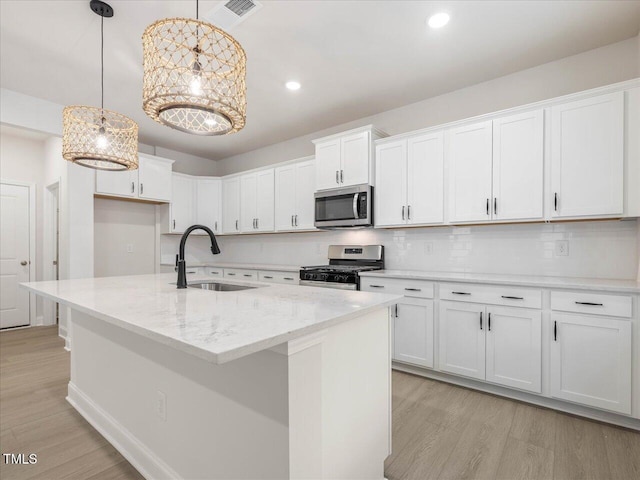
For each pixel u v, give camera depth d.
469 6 2.02
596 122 2.20
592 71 2.49
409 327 2.74
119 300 1.50
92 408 2.03
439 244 3.20
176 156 5.05
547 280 2.25
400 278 2.80
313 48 2.45
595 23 2.19
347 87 3.05
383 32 2.27
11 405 2.26
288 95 3.21
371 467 1.46
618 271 2.36
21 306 4.45
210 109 1.43
